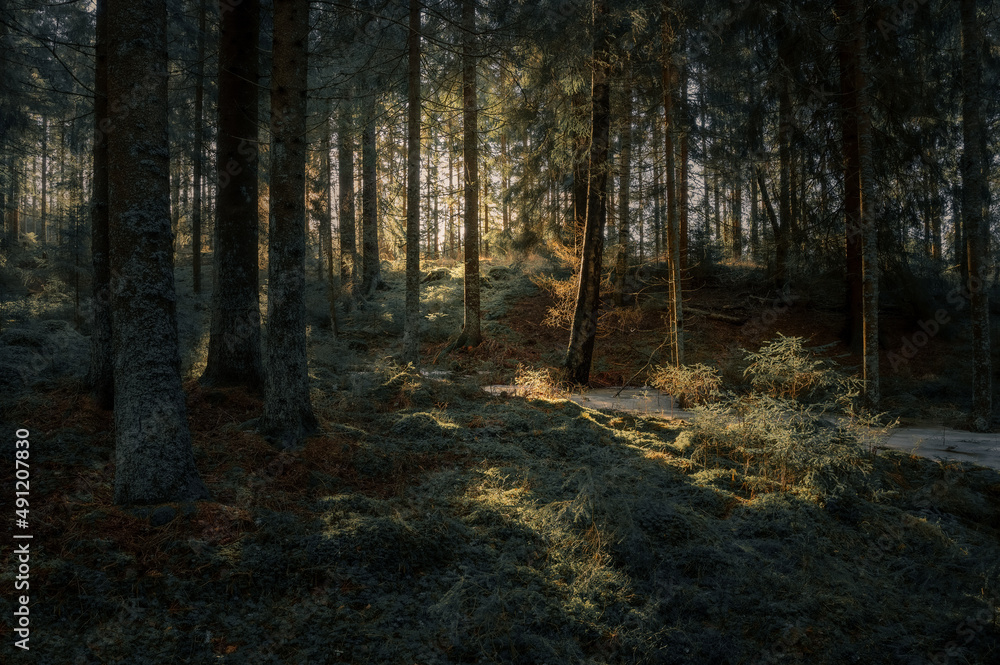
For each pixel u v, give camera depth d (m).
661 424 8.97
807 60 14.14
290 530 4.66
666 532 5.46
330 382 9.88
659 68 13.84
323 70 13.91
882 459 7.46
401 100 13.34
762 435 7.17
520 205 18.27
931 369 13.50
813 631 4.36
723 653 4.14
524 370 13.20
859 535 5.72
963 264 16.27
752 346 15.02
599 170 12.40
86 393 6.89
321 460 6.14
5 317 12.86
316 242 21.94
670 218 10.96
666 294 18.28
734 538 5.56
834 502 6.13
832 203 14.94
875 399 10.14
